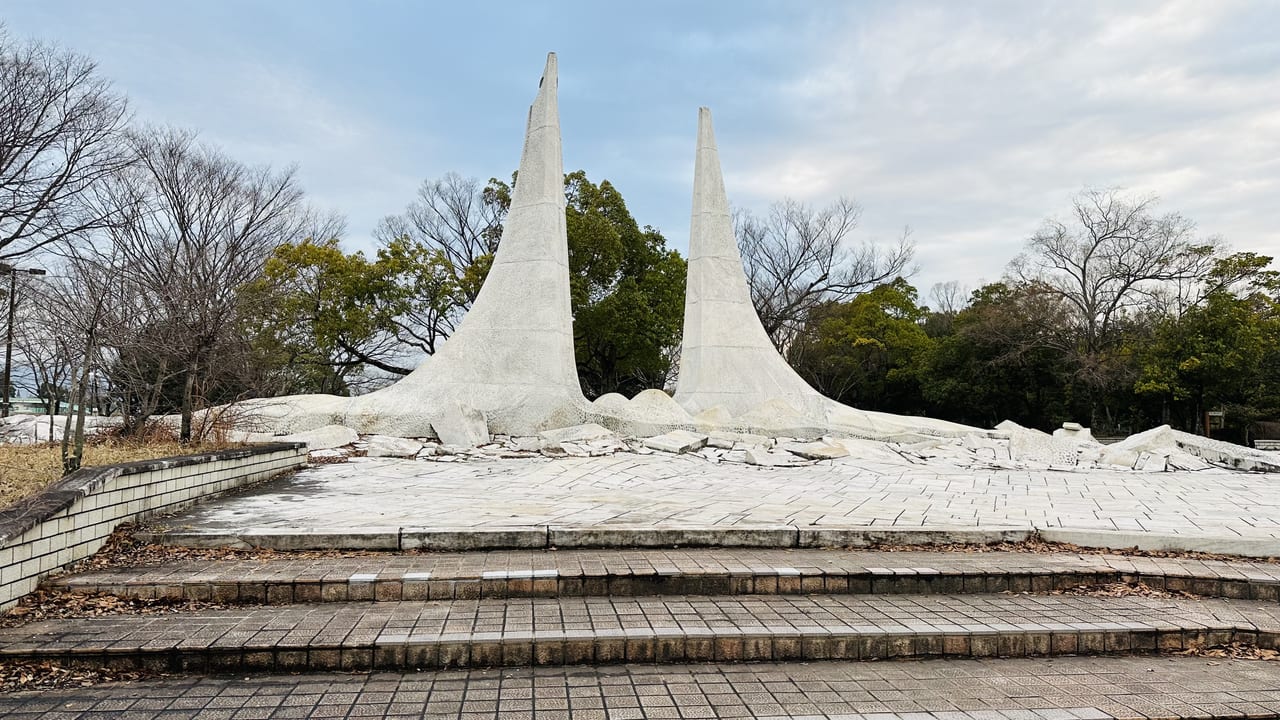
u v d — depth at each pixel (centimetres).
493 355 1581
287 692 345
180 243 1689
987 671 384
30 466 636
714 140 1919
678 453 1247
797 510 688
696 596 475
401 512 654
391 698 339
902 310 3603
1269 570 519
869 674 378
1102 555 560
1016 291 3070
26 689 343
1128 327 3116
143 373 1014
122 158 1577
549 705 332
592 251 2767
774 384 1802
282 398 1508
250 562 504
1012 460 1245
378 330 2680
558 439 1377
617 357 2955
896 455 1276
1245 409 2558
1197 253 2792
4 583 415
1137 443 1337
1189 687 364
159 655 367
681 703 336
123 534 548
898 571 492
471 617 422
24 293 1132
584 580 472
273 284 1786
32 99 1413
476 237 3247
